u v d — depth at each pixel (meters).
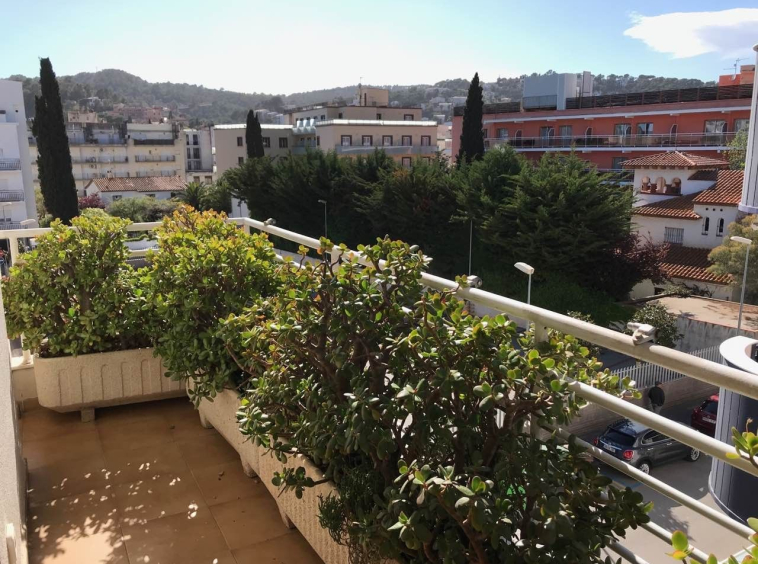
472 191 26.06
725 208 27.17
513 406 1.49
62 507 2.66
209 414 3.24
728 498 2.31
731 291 23.70
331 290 1.86
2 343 2.40
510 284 25.34
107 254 3.48
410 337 1.62
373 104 79.25
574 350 1.63
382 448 1.52
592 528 1.41
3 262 12.13
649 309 20.27
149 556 2.34
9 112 47.94
